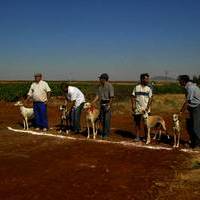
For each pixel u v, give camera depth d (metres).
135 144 12.90
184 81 12.16
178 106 28.28
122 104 26.95
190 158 11.00
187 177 9.16
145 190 8.28
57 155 11.31
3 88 36.41
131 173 9.50
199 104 11.88
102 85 13.91
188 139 14.08
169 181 8.88
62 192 8.11
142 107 13.16
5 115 22.14
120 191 8.20
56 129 16.41
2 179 8.98
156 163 10.45
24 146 12.70
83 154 11.41
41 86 15.75
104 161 10.61
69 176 9.21
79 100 14.88
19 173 9.46
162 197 7.87
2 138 14.22
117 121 19.69
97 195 7.95
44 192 8.10
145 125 13.19
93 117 14.00
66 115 15.40
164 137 14.40
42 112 15.84
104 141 13.43
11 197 7.82
